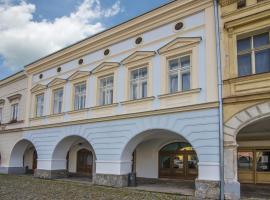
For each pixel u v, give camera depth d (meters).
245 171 15.82
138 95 15.04
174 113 13.16
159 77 14.07
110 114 15.90
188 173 16.41
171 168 17.11
